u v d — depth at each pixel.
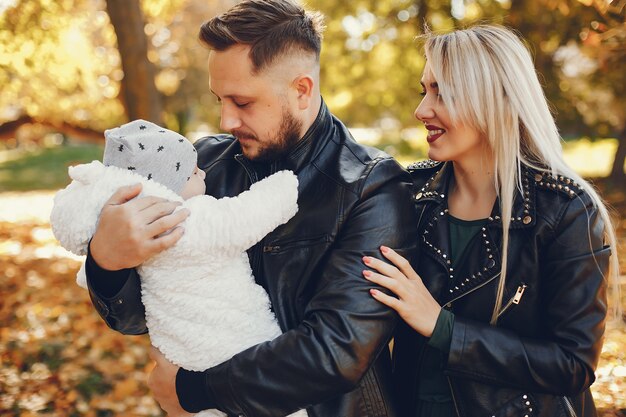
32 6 8.15
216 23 1.61
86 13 9.65
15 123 11.59
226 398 1.55
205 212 1.58
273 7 1.62
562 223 1.67
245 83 1.60
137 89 6.80
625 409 3.51
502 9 11.05
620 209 11.20
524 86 1.72
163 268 1.57
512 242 1.72
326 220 1.65
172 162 1.69
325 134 1.77
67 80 10.72
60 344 4.73
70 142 33.09
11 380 4.22
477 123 1.74
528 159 1.78
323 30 1.75
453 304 1.79
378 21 13.17
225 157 1.93
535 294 1.71
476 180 1.84
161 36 16.03
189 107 21.84
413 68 13.34
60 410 3.91
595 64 11.48
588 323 1.64
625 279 5.73
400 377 1.89
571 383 1.64
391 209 1.67
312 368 1.50
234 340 1.59
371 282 1.58
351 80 14.44
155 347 1.64
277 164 1.75
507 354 1.64
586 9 8.62
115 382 4.25
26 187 18.31
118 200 1.56
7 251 8.29
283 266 1.67
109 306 1.61
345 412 1.64
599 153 21.25
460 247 1.81
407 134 17.92
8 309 5.55
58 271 6.91
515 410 1.71
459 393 1.73
